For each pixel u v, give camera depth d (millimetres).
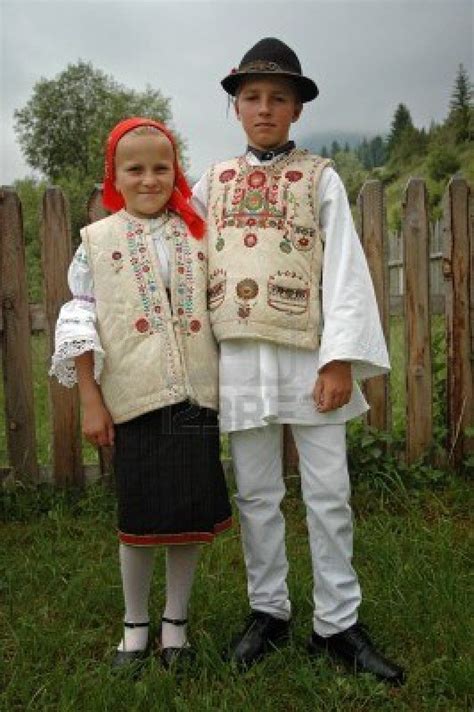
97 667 2078
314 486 2051
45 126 37250
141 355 1938
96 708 1854
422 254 3553
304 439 2062
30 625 2270
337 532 2051
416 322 3582
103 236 1997
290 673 2033
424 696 1938
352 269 1964
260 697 1917
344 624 2072
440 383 3740
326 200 2018
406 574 2545
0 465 3664
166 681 1947
